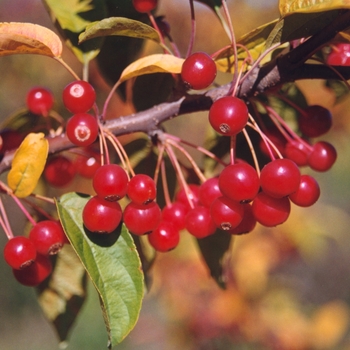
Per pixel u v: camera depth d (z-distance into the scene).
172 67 0.27
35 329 0.94
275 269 0.68
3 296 0.90
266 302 0.63
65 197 0.27
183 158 0.82
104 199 0.26
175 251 0.63
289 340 0.61
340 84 0.32
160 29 0.31
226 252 0.33
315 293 0.88
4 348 0.90
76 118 0.27
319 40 0.27
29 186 0.27
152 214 0.27
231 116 0.26
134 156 0.32
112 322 0.26
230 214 0.27
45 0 0.30
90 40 0.30
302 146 0.30
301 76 0.28
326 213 0.71
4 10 0.71
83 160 0.32
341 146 0.77
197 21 0.70
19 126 0.33
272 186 0.26
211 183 0.28
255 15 0.71
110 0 0.31
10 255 0.27
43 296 0.32
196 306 0.63
